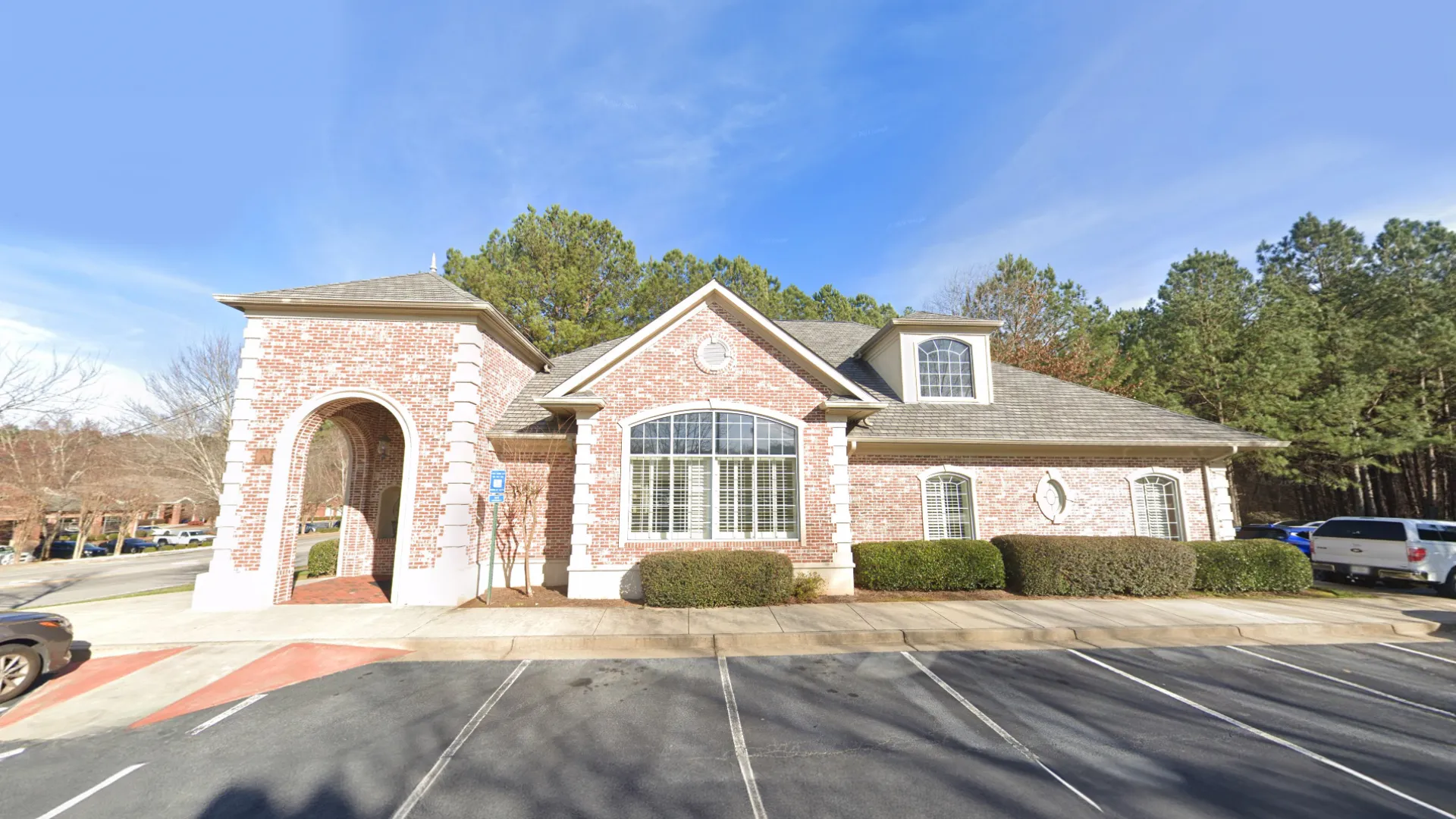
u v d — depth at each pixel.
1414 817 4.48
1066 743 5.77
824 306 39.25
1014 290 34.03
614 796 4.77
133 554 40.12
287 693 7.27
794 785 4.94
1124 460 15.23
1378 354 25.39
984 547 13.05
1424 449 26.20
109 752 5.73
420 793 4.85
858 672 7.94
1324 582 15.37
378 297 12.84
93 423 35.53
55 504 35.84
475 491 12.77
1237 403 26.06
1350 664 8.38
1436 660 8.59
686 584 11.28
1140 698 6.98
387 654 8.80
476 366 12.77
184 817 4.55
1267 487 32.78
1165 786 4.93
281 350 12.49
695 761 5.38
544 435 13.56
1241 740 5.86
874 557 12.87
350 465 16.19
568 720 6.36
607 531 12.36
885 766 5.28
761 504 12.80
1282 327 26.16
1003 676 7.77
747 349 13.20
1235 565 13.01
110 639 9.33
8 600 16.73
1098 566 12.48
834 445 12.97
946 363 16.58
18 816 4.59
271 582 11.77
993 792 4.82
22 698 7.21
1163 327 33.38
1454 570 12.91
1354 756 5.53
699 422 12.94
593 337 27.47
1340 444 24.14
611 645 9.16
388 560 16.22
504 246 29.03
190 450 34.81
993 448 14.88
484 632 9.53
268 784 5.04
